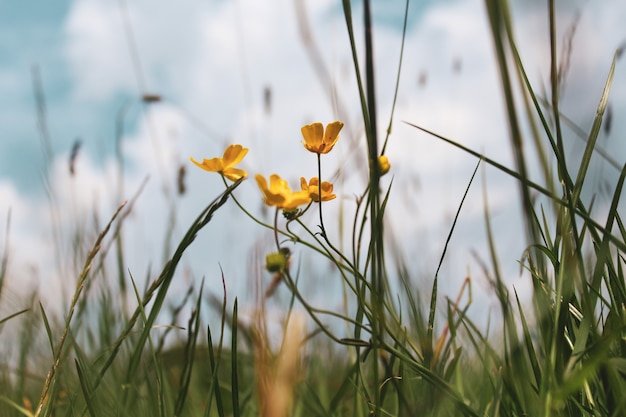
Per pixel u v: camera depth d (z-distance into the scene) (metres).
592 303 0.40
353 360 0.54
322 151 0.45
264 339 0.47
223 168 0.46
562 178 0.40
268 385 0.44
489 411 0.44
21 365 0.66
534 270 0.41
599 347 0.37
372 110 0.38
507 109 0.32
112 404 0.54
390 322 0.48
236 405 0.44
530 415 0.38
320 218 0.44
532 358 0.42
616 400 0.38
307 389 0.50
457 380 0.51
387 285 0.44
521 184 0.32
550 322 0.39
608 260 0.42
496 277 0.37
